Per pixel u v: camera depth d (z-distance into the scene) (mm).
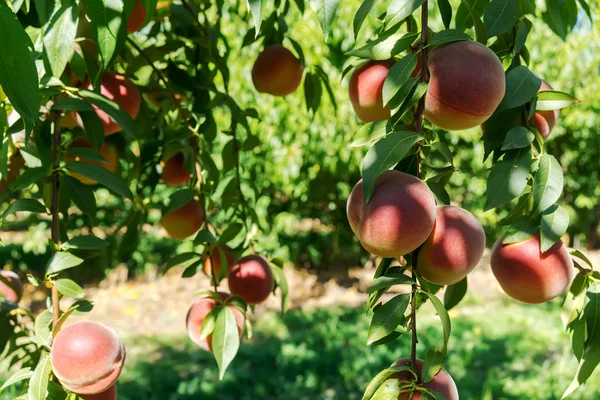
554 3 1988
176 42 2264
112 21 1355
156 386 4664
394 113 1177
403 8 1196
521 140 1229
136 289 7715
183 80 2318
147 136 2414
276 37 2256
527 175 1227
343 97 6777
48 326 1442
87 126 1758
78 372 1339
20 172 2135
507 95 1240
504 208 7828
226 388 4656
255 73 2205
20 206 1480
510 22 1341
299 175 7215
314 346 5500
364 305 6949
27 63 1052
